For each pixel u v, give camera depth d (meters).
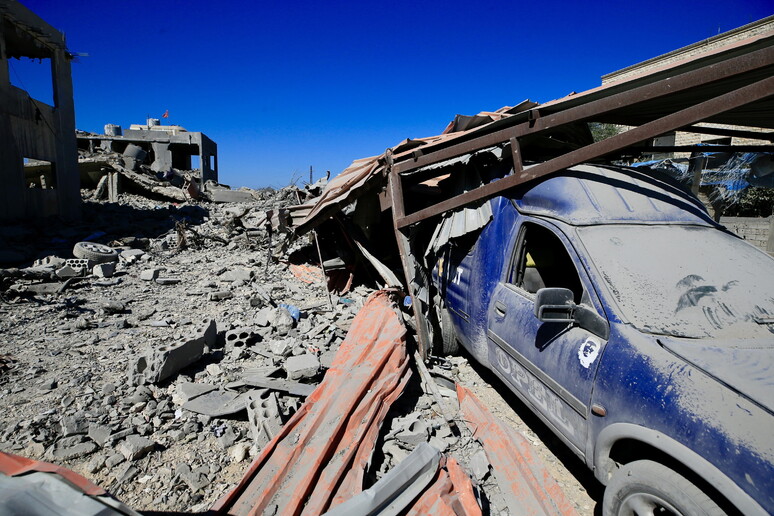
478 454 3.34
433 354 5.11
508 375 3.64
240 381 4.33
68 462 3.28
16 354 5.13
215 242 13.64
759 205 11.89
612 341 2.61
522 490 2.97
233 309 6.98
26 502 1.48
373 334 4.49
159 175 30.22
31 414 3.86
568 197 3.53
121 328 6.11
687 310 2.67
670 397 2.19
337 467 2.85
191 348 4.71
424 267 5.51
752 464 1.81
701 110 3.14
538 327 3.21
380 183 6.04
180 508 2.89
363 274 8.59
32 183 22.72
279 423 3.49
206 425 3.78
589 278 2.94
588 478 3.26
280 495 2.66
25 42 14.57
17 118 13.52
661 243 3.12
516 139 4.14
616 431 2.40
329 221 9.06
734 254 3.11
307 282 8.78
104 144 33.91
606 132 20.92
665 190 3.69
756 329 2.55
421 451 2.90
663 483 2.11
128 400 4.02
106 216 17.77
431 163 4.83
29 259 10.28
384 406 3.55
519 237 3.82
